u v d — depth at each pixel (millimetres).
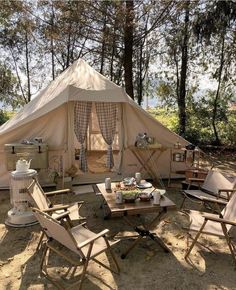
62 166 5512
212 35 8844
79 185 5742
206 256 3238
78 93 5195
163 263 3094
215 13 8336
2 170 5422
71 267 3010
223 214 3426
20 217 3951
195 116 10516
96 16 9500
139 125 5938
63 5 9562
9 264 3080
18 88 12758
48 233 2881
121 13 8953
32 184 3459
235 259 3039
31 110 5641
